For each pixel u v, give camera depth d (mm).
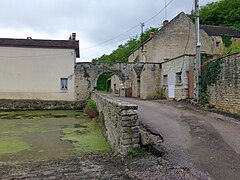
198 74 16078
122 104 7363
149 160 6160
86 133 12852
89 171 6078
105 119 11070
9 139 11664
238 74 12031
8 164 7711
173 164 5711
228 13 44625
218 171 5254
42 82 26500
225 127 9195
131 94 28719
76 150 9383
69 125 15570
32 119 18375
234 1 45500
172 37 29484
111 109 9141
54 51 26750
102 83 52438
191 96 18219
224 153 6383
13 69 26156
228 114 12117
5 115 20719
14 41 26875
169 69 22344
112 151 8602
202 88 16031
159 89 25109
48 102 25062
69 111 23578
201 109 14078
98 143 10367
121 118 7035
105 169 6160
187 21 29969
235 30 35562
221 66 13664
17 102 24578
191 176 4949
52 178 5672
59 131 13602
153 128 9141
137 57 33969
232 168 5410
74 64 27062
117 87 36438
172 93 21547
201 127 9250
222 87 13609
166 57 29141
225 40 33500
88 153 8758
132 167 5848
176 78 20625
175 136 8055
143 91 25516
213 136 7973
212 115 11938
